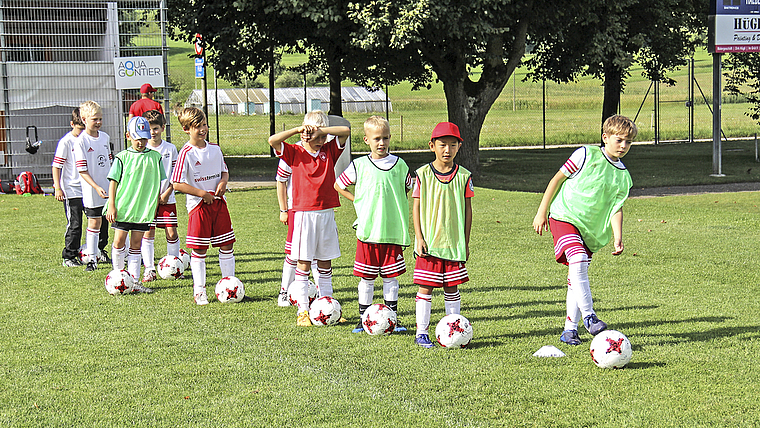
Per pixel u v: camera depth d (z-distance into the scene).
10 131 16.61
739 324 5.82
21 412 4.08
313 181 6.09
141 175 7.32
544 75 25.70
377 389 4.43
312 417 4.00
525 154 29.48
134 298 6.93
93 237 8.38
